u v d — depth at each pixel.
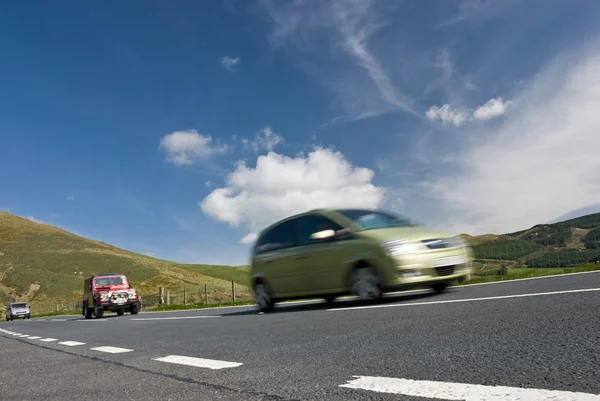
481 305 5.79
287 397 2.72
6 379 4.25
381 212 9.10
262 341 5.25
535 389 2.38
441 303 6.59
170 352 5.17
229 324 7.95
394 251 7.71
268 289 9.95
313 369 3.45
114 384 3.57
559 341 3.41
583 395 2.21
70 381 3.87
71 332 10.31
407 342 4.10
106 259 107.62
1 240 125.06
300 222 9.52
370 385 2.80
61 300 85.19
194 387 3.21
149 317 14.31
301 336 5.25
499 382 2.59
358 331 5.07
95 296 22.16
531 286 7.45
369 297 8.00
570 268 11.65
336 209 9.16
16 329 14.50
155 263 113.00
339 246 8.47
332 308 8.34
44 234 137.75
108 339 7.56
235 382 3.25
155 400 2.94
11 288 92.31
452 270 7.95
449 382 2.70
